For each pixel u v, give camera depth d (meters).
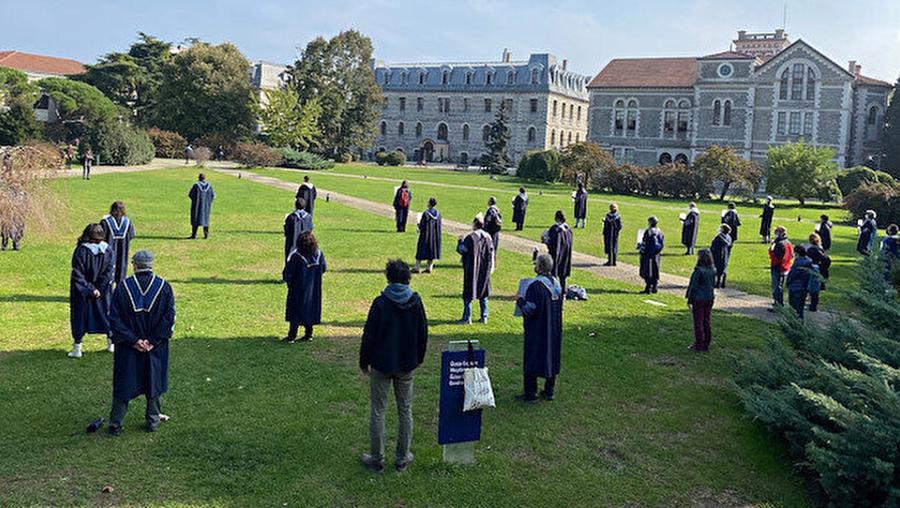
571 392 9.60
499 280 17.45
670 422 8.70
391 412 8.60
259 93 81.12
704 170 52.34
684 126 72.88
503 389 9.60
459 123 96.69
